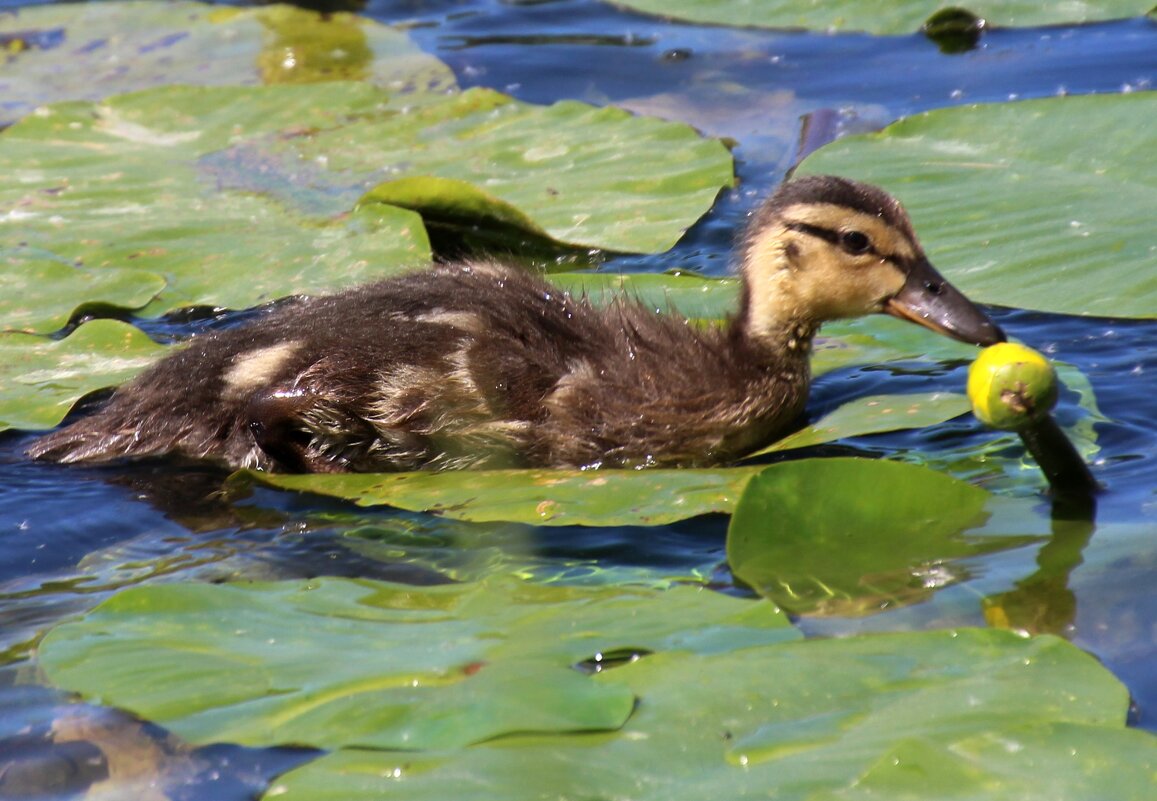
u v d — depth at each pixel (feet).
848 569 28.07
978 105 48.06
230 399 36.22
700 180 47.44
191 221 45.88
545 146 50.90
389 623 25.93
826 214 36.01
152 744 23.70
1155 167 42.96
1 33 68.23
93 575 30.17
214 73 61.62
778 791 20.65
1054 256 39.14
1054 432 30.09
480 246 45.88
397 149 51.57
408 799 20.81
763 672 23.59
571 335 36.52
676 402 35.76
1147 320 39.75
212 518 32.68
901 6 62.39
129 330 39.81
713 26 64.44
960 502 29.58
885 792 20.49
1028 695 22.67
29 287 42.06
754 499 28.55
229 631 25.71
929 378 37.14
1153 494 30.55
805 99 55.98
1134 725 22.86
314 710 23.00
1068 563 27.89
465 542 30.73
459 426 35.76
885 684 23.20
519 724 22.33
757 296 36.88
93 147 52.54
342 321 36.70
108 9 70.95
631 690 23.16
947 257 40.09
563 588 27.27
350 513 32.40
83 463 35.83
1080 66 56.13
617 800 20.68
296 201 47.32
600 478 32.17
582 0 69.15
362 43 64.34
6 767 23.35
